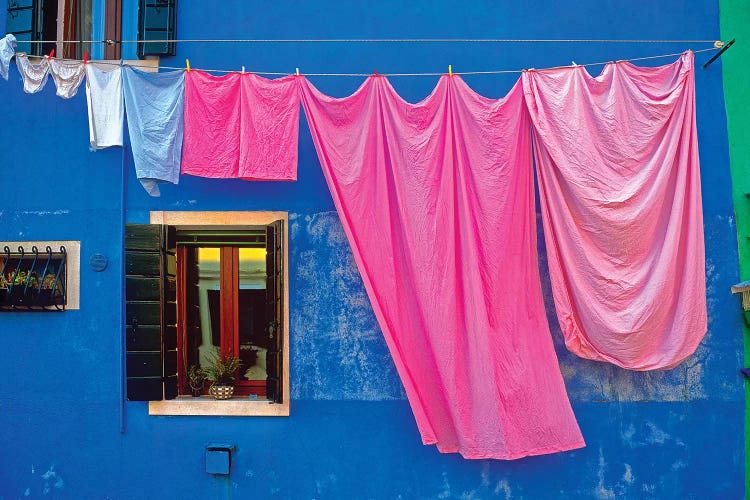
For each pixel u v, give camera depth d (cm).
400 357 480
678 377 505
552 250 476
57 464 518
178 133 479
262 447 514
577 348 477
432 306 474
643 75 473
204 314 548
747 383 503
